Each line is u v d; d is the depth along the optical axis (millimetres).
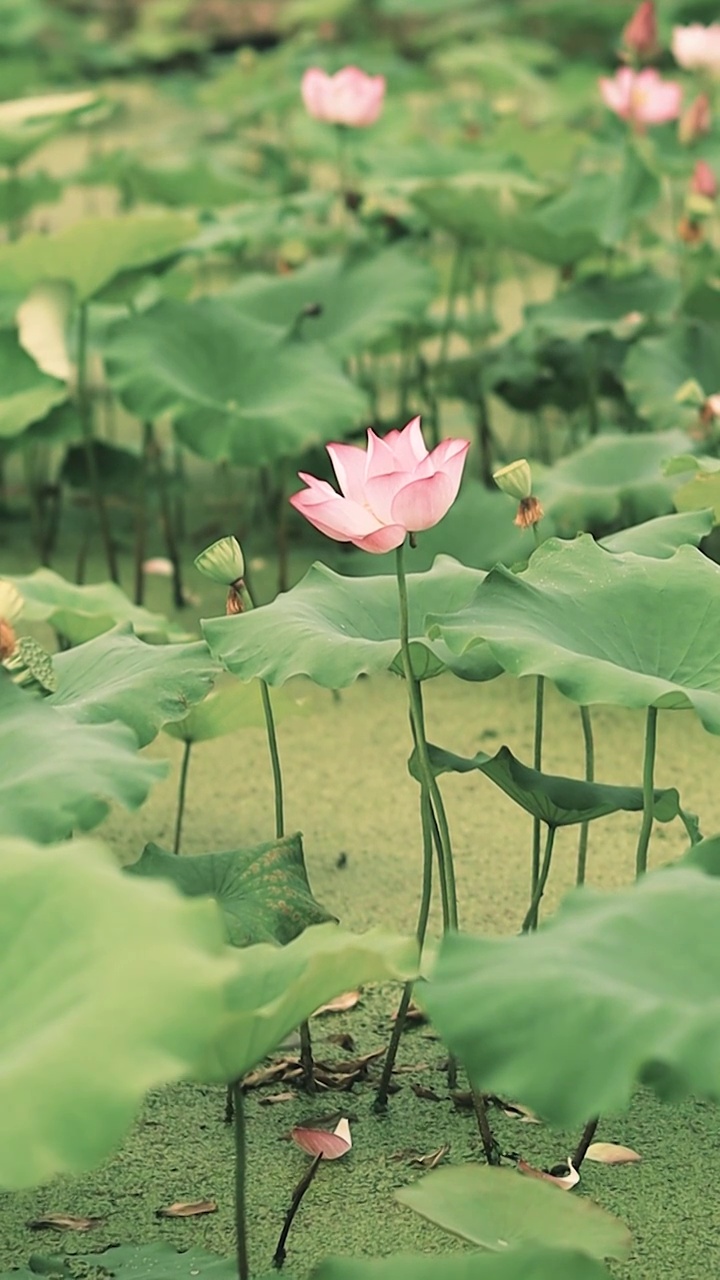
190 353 5398
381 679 5414
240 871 4023
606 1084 3305
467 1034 3367
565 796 3973
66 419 5691
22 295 5965
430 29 14516
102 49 14617
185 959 3305
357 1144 4008
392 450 3869
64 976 3332
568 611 3912
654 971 3420
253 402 5332
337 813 4863
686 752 5078
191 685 4012
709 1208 3891
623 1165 3961
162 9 14984
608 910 3494
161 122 13461
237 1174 3619
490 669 3910
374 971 3492
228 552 4059
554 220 6730
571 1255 3412
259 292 6180
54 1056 3244
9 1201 3916
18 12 13344
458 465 3795
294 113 10805
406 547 5066
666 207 10070
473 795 4906
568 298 6238
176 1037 3252
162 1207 3898
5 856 3445
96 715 3922
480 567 4973
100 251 5402
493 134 9148
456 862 4664
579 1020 3350
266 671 3914
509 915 4504
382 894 4574
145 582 5902
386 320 5773
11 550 6254
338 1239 3840
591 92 11344
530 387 6348
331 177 11117
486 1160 3965
